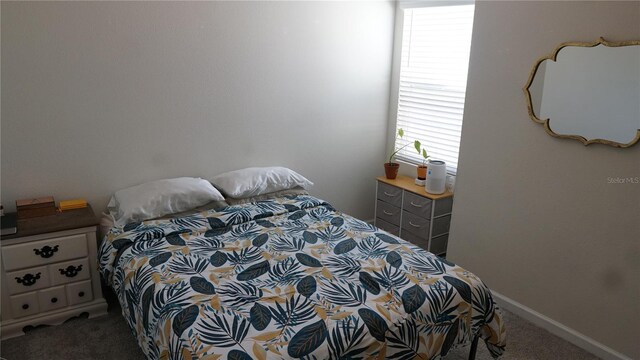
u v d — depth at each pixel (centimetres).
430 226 348
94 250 262
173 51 296
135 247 237
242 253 234
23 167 266
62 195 281
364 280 206
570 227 254
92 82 275
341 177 399
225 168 336
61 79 266
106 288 293
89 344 248
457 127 356
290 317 178
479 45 281
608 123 228
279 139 354
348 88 379
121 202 275
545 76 249
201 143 321
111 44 275
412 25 376
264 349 159
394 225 382
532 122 262
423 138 384
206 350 159
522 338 264
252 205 297
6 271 240
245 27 318
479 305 210
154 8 284
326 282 205
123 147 293
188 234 254
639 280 231
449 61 352
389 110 409
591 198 243
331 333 169
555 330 269
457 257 320
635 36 214
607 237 240
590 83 232
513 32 262
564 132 246
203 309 182
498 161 283
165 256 227
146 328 193
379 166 420
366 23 371
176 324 175
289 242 247
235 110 328
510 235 285
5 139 258
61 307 261
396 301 191
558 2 240
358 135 397
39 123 265
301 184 337
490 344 221
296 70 347
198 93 311
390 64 396
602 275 245
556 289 267
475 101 289
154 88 295
